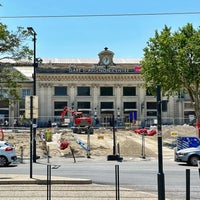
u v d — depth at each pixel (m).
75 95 94.75
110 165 27.00
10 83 30.14
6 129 64.00
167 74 50.53
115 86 95.62
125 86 96.00
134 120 81.88
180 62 50.03
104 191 14.77
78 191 14.67
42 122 88.31
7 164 26.28
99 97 95.25
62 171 22.42
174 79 50.69
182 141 30.59
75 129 60.62
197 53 50.12
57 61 101.88
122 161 31.27
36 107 18.22
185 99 94.31
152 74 51.62
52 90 94.25
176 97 94.62
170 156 36.75
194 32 53.97
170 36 51.84
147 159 33.44
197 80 51.28
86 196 13.68
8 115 89.56
